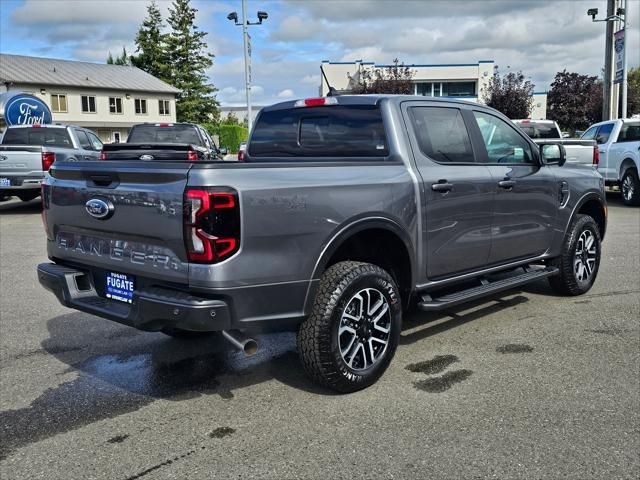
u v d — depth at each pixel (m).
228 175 3.22
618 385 3.90
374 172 3.94
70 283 3.92
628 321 5.25
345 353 3.74
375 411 3.59
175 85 60.47
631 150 13.43
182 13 60.62
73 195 3.85
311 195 3.51
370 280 3.78
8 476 2.95
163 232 3.31
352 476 2.90
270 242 3.35
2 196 13.68
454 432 3.31
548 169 5.57
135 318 3.44
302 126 4.88
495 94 33.47
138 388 4.01
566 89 35.69
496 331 5.05
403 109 4.38
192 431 3.39
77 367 4.40
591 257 6.18
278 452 3.13
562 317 5.41
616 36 17.78
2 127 41.94
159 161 3.52
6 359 4.56
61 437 3.34
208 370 4.32
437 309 4.31
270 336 5.07
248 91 24.33
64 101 47.19
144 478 2.92
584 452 3.08
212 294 3.22
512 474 2.89
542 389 3.85
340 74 46.25
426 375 4.12
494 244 4.93
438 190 4.32
